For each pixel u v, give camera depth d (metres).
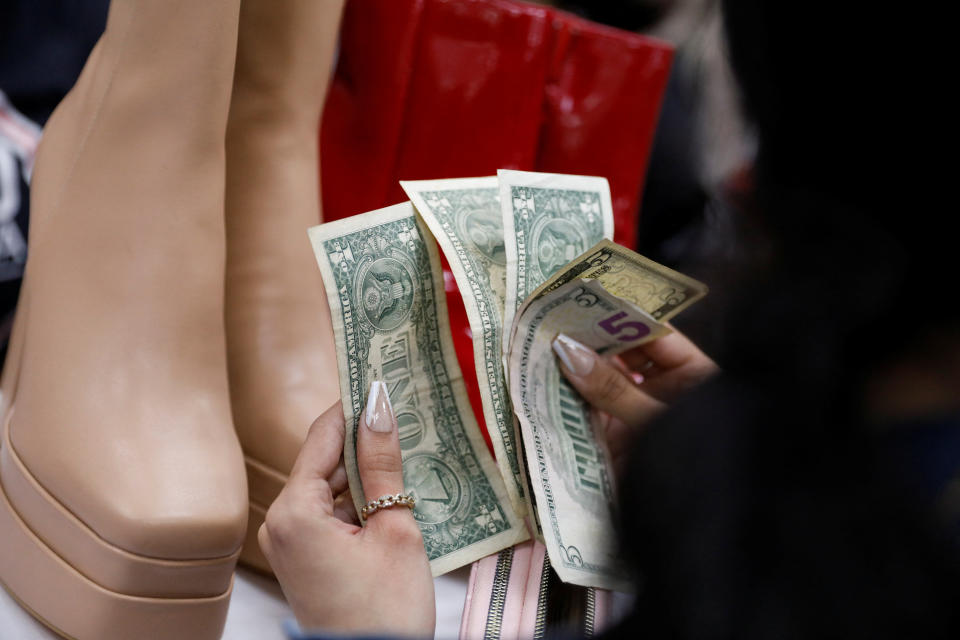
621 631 0.34
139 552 0.56
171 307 0.63
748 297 0.33
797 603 0.29
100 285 0.63
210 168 0.65
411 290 0.63
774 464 0.31
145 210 0.63
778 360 0.32
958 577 0.29
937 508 0.31
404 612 0.52
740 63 0.32
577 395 0.66
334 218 0.88
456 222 0.65
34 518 0.61
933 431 0.32
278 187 0.74
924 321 0.31
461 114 0.86
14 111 1.01
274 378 0.71
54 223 0.65
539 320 0.64
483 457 0.65
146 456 0.59
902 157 0.29
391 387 0.62
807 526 0.30
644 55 0.92
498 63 0.86
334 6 0.74
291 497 0.55
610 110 0.92
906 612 0.29
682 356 0.71
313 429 0.58
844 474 0.31
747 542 0.31
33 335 0.64
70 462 0.59
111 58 0.65
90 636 0.59
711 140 0.95
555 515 0.60
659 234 1.13
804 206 0.31
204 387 0.64
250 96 0.73
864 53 0.28
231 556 0.60
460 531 0.63
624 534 0.35
